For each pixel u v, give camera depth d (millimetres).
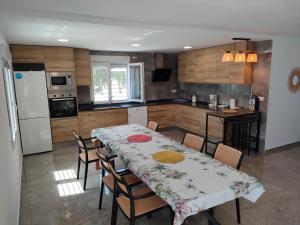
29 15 2189
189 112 5875
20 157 3951
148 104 6184
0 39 2693
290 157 4270
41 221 2543
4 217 1757
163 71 6410
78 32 3162
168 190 1813
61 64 4746
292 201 2846
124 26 2684
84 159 3277
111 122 5547
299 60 4598
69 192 3145
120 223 2490
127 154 2609
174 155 2547
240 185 1878
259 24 3006
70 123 5031
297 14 2471
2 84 2545
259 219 2510
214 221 2090
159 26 2908
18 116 4371
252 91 4625
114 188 2314
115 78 6137
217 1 2004
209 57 5254
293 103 4727
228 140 4777
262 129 4500
